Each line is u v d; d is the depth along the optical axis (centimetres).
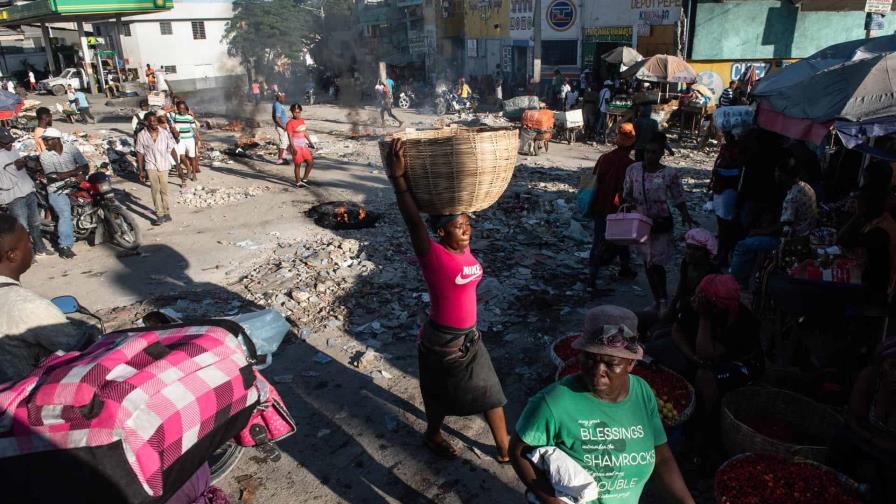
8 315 284
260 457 429
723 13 1922
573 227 869
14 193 784
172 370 257
